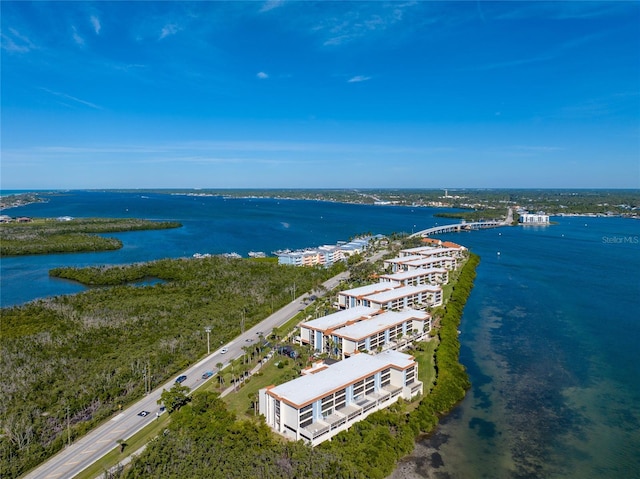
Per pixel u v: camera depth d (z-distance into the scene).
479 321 189.12
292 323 179.88
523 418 114.56
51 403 114.62
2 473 86.62
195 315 185.62
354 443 99.50
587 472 94.31
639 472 94.38
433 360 146.50
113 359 142.50
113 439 100.56
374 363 123.62
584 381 134.38
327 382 111.19
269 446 95.44
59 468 90.38
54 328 168.50
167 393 111.75
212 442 95.81
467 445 103.12
